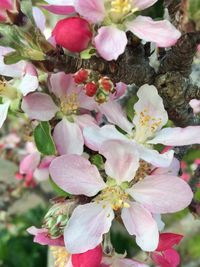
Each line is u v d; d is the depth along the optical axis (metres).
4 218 0.30
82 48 0.09
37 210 0.30
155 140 0.10
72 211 0.10
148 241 0.09
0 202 0.27
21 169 0.13
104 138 0.09
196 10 0.09
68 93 0.10
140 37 0.09
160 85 0.10
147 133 0.10
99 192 0.10
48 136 0.10
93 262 0.09
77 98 0.10
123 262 0.10
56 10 0.09
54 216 0.10
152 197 0.09
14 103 0.10
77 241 0.09
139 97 0.10
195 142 0.10
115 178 0.10
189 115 0.11
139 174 0.10
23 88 0.10
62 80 0.10
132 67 0.10
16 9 0.09
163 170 0.10
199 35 0.09
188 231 0.24
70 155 0.09
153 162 0.09
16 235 0.31
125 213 0.10
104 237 0.10
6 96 0.10
